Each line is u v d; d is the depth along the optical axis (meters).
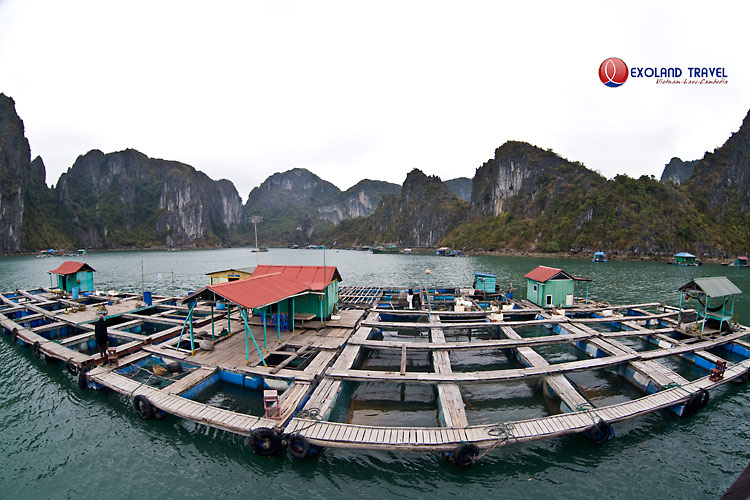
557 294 26.22
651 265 81.88
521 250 127.81
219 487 10.16
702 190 117.06
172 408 12.68
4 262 106.62
